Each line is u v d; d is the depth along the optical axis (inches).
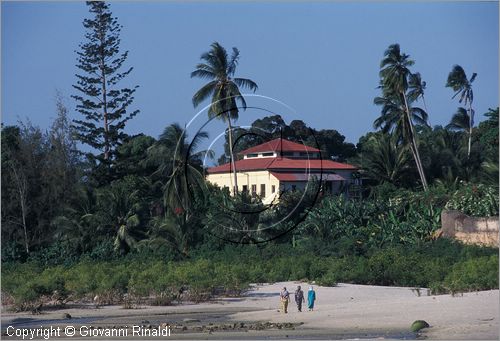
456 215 6914.4
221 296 5147.6
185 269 5541.3
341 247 6737.2
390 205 7726.4
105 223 7362.2
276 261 6274.6
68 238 7490.2
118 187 7701.8
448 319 3454.7
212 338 3304.6
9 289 5137.8
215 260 6530.5
